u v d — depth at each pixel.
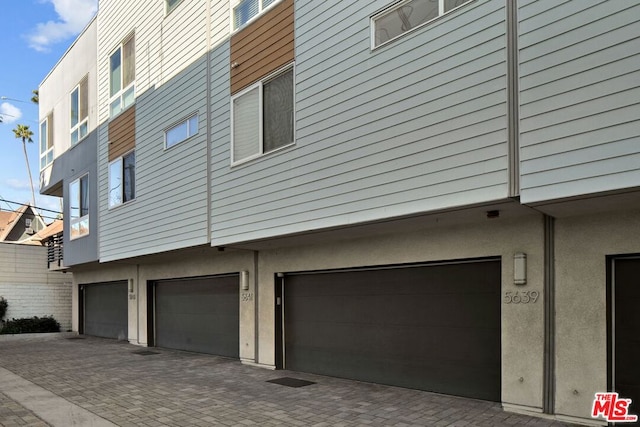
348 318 8.41
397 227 6.99
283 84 8.20
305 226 7.43
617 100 4.40
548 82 4.84
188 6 10.61
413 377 7.38
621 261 5.34
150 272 13.98
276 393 7.32
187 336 12.54
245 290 10.27
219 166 9.39
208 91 9.86
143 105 12.09
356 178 6.71
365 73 6.72
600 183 4.43
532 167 4.88
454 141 5.64
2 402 7.13
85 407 6.71
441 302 7.10
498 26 5.36
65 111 17.27
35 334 17.38
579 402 5.34
